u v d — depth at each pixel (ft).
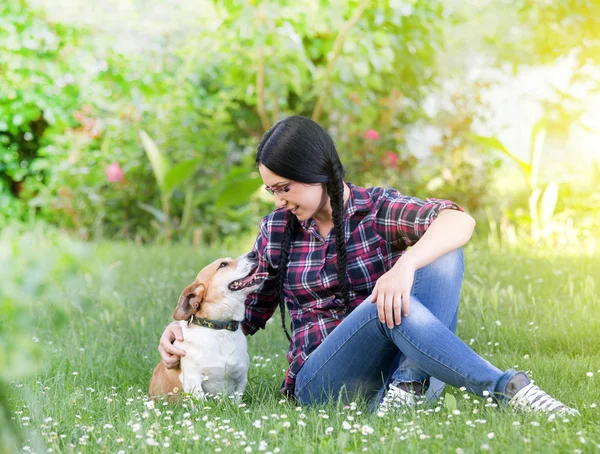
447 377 8.68
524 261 21.42
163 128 32.83
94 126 32.99
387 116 33.04
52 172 33.04
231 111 35.50
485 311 15.48
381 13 29.94
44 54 33.76
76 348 13.83
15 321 4.47
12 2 32.91
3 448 5.55
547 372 11.12
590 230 27.81
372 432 7.84
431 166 33.09
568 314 14.87
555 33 31.07
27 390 9.66
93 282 17.29
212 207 31.55
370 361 9.37
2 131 35.12
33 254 4.36
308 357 9.93
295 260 10.12
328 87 31.42
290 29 29.50
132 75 34.76
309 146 9.00
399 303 8.63
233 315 10.91
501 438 7.49
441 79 35.14
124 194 32.37
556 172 31.68
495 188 33.83
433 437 7.77
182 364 10.84
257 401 10.59
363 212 9.79
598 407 8.81
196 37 32.32
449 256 9.42
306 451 7.50
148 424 8.75
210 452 7.75
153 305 17.47
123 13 35.14
